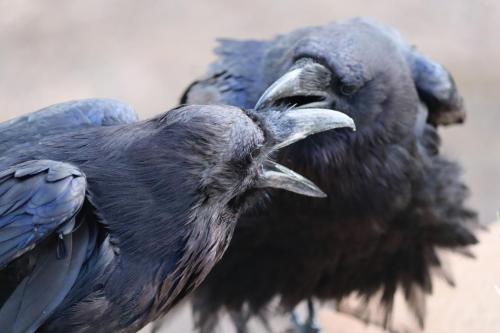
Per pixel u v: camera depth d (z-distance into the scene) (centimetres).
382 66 1073
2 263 702
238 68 1181
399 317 1288
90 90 2097
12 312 715
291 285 1208
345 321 1326
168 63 2178
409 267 1219
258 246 1155
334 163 1076
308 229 1129
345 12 2359
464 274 1296
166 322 1240
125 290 729
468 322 1231
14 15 2288
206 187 734
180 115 743
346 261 1183
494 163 1988
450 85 1230
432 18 2356
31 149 759
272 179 791
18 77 2122
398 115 1091
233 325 1247
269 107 895
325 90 1044
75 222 725
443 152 1220
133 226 727
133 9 2331
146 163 731
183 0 2370
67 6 2330
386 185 1104
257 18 2330
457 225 1201
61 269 718
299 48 1056
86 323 727
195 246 739
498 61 2228
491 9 2375
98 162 738
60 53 2192
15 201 707
